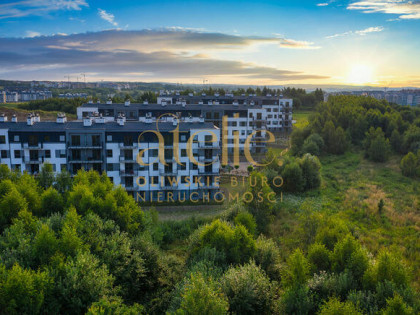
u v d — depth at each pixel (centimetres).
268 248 4103
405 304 2717
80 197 4697
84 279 3020
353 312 2636
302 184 7694
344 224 4581
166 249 5084
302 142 11981
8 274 2819
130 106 10088
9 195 4359
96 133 6594
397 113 12781
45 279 2886
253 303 3142
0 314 2691
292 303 3091
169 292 3734
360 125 12188
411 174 8731
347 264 3538
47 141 6500
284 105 15325
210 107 11025
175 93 14488
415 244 5009
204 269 3447
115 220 4566
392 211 6341
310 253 3812
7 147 6444
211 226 4197
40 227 3778
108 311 2759
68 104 16188
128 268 3688
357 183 8275
